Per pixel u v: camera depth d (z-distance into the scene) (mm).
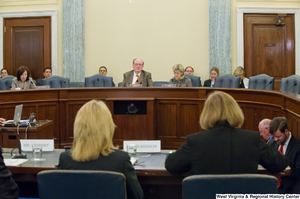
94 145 1389
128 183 1419
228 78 4578
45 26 6344
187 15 6070
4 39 6414
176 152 1509
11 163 1857
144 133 4039
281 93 3207
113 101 4086
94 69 6227
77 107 4246
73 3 6133
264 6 5988
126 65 6180
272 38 6078
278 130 2271
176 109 4141
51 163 1867
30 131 2918
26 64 6418
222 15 5922
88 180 1281
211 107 1471
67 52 6176
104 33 6199
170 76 6125
